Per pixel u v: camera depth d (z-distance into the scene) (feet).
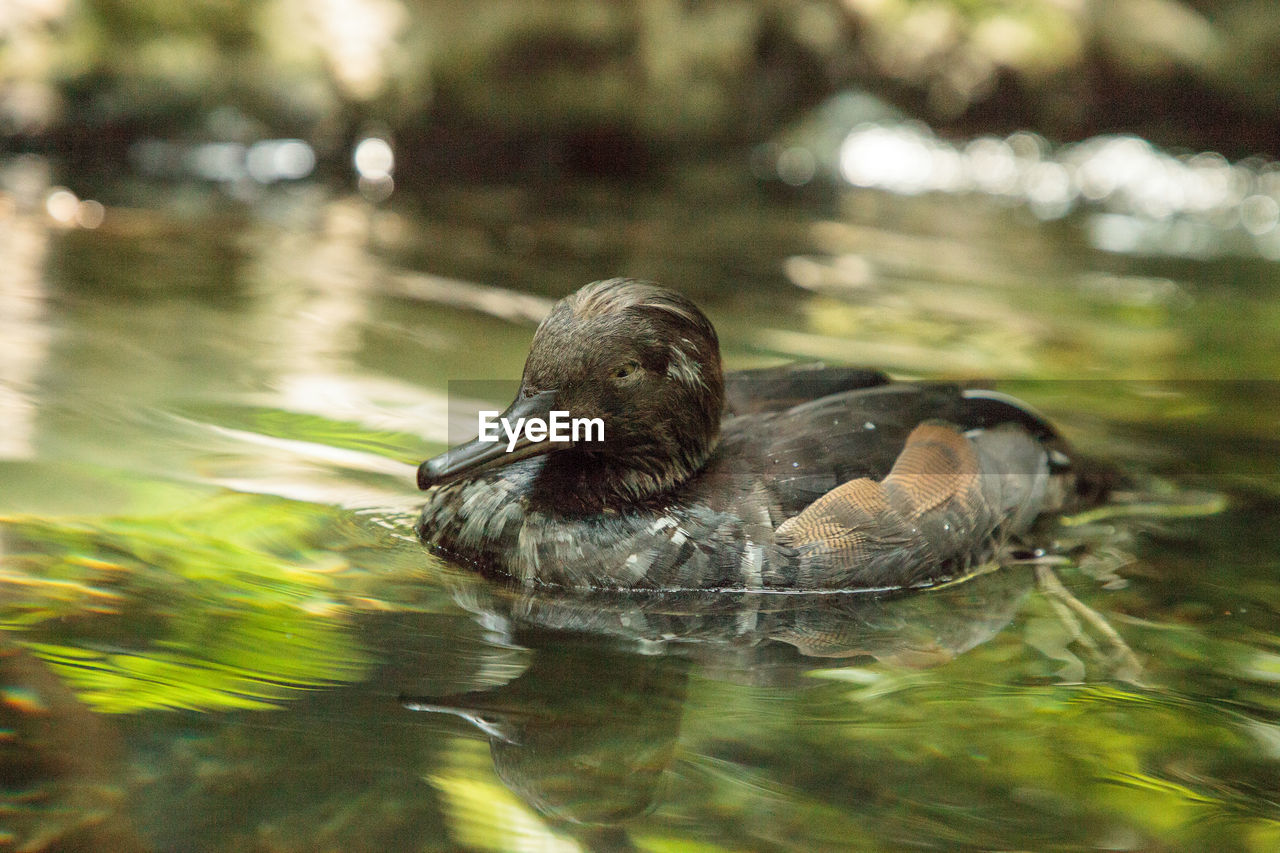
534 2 80.64
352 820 17.74
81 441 33.30
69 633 22.89
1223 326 54.75
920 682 23.47
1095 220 79.61
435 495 29.55
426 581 27.02
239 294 50.44
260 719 20.40
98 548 26.81
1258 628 26.53
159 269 53.62
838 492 28.25
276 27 79.00
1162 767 20.62
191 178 74.74
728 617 26.32
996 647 25.31
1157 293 60.75
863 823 18.51
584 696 22.12
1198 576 29.27
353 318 48.01
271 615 24.50
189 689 21.20
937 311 54.80
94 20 75.51
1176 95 91.71
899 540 28.07
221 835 17.21
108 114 75.41
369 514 30.25
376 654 23.29
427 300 51.42
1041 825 18.72
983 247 69.46
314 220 65.98
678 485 28.63
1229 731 21.97
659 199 77.56
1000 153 87.97
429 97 80.69
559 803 18.57
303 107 79.61
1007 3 90.94
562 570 27.37
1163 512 33.24
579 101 82.28
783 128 87.76
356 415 37.22
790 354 46.32
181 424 35.32
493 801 18.45
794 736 21.07
